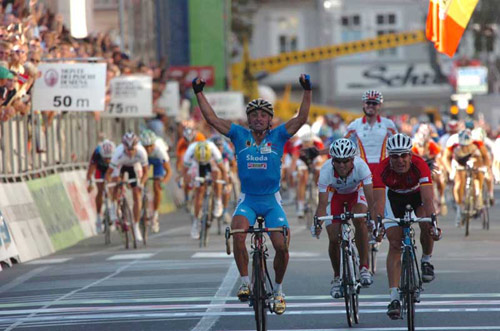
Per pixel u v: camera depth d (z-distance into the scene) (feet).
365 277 92.73
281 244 81.05
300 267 126.41
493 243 153.79
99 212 171.22
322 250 146.92
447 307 94.07
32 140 177.17
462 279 112.47
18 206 153.17
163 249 156.56
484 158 171.22
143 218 165.17
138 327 86.33
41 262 143.74
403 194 88.48
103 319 91.04
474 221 197.67
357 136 119.24
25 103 167.84
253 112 81.76
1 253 136.56
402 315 82.89
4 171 159.84
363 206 94.38
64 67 175.73
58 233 168.96
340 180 91.40
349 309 88.12
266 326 80.89
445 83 593.42
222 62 388.98
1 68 143.74
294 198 251.60
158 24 361.92
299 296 102.94
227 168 186.39
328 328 84.94
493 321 86.17
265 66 568.41
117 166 159.53
